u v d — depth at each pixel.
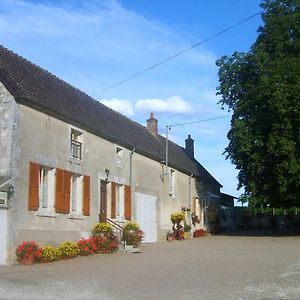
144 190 26.02
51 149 17.98
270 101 24.20
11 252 15.47
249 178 26.44
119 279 11.77
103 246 18.67
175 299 9.26
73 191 19.73
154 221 26.97
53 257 15.97
